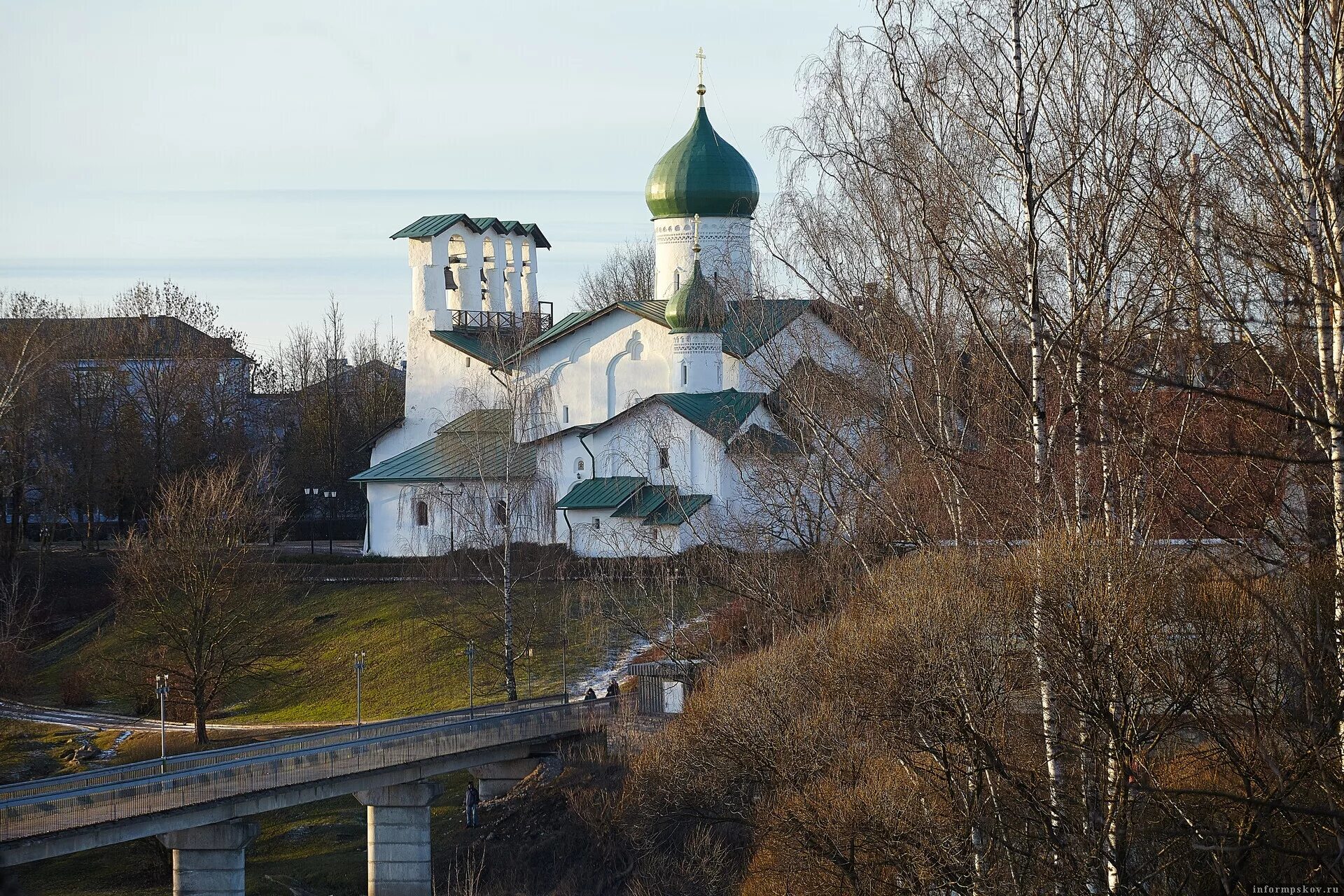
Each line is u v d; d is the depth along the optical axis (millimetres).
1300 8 32062
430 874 75938
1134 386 42188
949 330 53562
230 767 68125
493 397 147375
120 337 184125
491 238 159250
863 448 65125
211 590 109062
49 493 164875
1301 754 34500
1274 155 33344
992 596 45531
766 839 57781
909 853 46469
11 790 62969
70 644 139250
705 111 141500
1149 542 39781
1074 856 37938
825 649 58844
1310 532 36594
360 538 195750
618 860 70438
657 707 84312
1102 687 37219
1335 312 31062
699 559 84562
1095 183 40906
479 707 90000
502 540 123688
